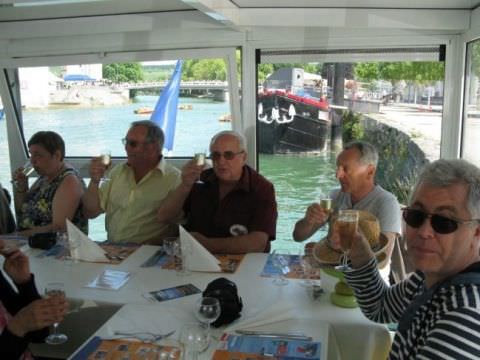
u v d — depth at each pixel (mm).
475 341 917
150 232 2855
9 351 1409
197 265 2131
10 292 1722
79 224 3000
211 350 1416
